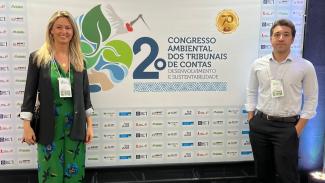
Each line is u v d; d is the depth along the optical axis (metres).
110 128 2.67
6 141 2.57
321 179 2.71
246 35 2.71
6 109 2.54
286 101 2.32
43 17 2.48
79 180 2.27
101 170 2.69
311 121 2.85
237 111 2.79
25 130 2.13
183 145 2.78
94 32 2.55
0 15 2.43
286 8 2.72
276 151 2.37
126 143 2.71
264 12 2.70
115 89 2.63
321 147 2.89
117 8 2.55
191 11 2.62
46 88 2.09
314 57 2.78
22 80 2.53
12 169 2.61
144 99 2.67
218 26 2.67
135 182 2.71
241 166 2.87
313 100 2.29
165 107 2.70
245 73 2.75
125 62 2.61
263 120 2.40
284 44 2.25
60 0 2.48
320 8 2.73
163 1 2.58
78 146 2.22
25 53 2.50
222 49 2.70
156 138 2.73
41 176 2.21
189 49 2.66
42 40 2.50
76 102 2.15
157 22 2.60
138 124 2.69
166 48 2.63
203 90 2.72
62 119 2.15
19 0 2.44
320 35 2.76
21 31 2.47
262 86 2.40
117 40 2.58
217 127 2.79
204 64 2.70
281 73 2.31
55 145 2.16
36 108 2.21
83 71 2.23
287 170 2.35
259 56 2.75
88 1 2.51
